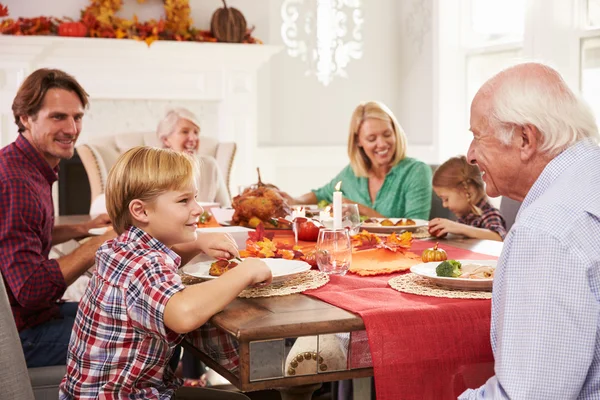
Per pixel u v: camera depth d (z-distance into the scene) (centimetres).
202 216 258
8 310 150
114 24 523
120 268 144
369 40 613
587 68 421
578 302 107
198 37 538
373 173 336
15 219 200
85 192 536
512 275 111
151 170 150
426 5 579
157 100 547
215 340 145
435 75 572
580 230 109
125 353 144
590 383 112
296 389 156
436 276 158
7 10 500
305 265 174
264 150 580
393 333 132
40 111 223
